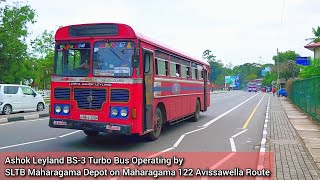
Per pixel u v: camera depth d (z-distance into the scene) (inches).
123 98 369.1
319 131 532.7
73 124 382.9
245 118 756.0
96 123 374.3
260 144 423.2
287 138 465.1
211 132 532.7
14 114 800.3
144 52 394.3
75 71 388.5
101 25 386.3
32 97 879.7
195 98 661.9
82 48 389.7
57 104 392.2
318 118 653.3
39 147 388.2
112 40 380.8
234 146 413.4
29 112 867.4
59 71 396.2
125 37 376.5
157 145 412.5
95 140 439.2
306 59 1290.6
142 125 385.4
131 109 367.2
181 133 518.0
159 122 454.0
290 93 1557.6
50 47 1768.0
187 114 600.4
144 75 394.0
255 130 560.4
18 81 1333.7
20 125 595.5
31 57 1448.1
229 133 523.2
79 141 429.7
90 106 377.7
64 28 399.9
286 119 726.5
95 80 378.0
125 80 369.7
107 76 376.2
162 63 461.4
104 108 373.4
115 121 369.7
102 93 375.2
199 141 446.6
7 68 1187.9
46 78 1850.4
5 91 797.9
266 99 1779.0
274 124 631.8
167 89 479.2
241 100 1651.1
